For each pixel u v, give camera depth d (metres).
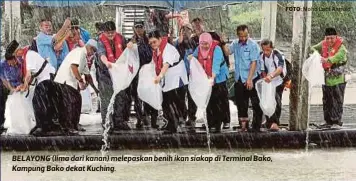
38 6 10.22
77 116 9.57
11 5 10.44
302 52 9.76
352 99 12.08
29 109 9.49
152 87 9.48
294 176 8.09
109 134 9.37
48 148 9.28
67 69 9.36
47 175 8.45
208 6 9.61
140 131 9.58
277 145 9.58
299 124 9.76
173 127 9.51
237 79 9.56
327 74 9.92
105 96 9.39
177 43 9.66
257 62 9.49
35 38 9.59
